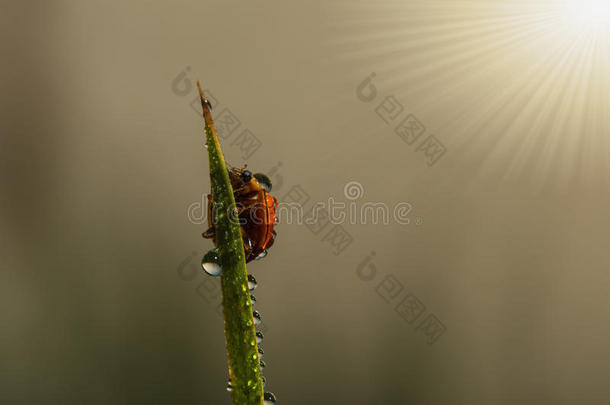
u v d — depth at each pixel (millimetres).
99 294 306
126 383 303
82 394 298
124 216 308
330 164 318
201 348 308
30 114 301
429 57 324
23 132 301
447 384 323
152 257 308
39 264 303
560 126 332
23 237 301
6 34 298
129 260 308
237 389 135
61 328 302
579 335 333
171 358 306
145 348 307
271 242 141
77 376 300
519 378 327
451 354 325
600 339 331
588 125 332
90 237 306
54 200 305
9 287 299
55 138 305
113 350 304
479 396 320
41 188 303
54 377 299
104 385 301
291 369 312
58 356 300
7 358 295
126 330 306
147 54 312
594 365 328
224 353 308
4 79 299
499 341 328
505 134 331
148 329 307
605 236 333
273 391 309
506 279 331
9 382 293
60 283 304
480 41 327
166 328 308
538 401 326
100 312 305
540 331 332
